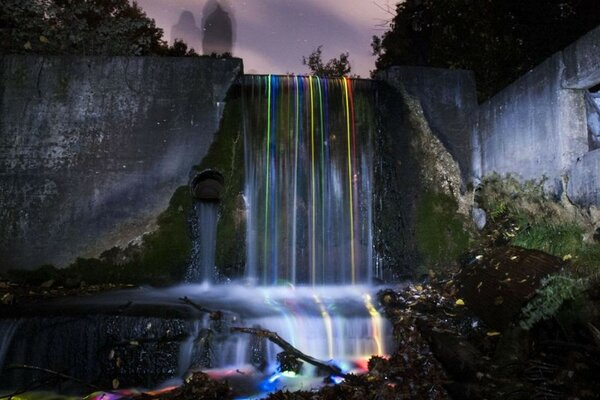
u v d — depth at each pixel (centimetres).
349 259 816
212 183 817
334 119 846
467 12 1035
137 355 537
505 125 755
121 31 1012
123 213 776
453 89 869
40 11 949
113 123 793
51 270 750
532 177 691
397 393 459
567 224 612
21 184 765
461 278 697
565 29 997
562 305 475
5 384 523
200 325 554
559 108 635
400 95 851
